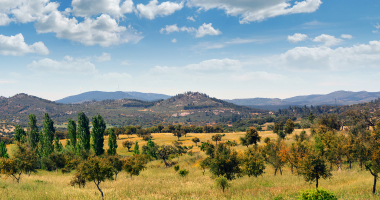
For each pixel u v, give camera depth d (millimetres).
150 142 98188
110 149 92188
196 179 35625
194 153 71625
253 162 33844
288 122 102562
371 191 19828
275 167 36656
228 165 29250
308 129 129500
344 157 39031
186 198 21344
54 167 59938
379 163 18938
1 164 31172
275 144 39250
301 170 22125
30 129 76188
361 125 68125
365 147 21359
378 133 35062
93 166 21062
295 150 34688
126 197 22562
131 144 129125
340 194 19594
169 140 153375
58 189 25859
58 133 172250
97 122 86312
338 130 83500
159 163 63969
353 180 26453
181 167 53938
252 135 74312
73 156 61875
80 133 81688
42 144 75875
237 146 80062
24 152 42875
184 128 178625
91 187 29516
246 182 29609
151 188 27703
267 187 25906
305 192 15969
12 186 26703
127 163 40656
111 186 30500
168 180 35188
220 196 22406
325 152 36938
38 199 20172
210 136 164625
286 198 19141
